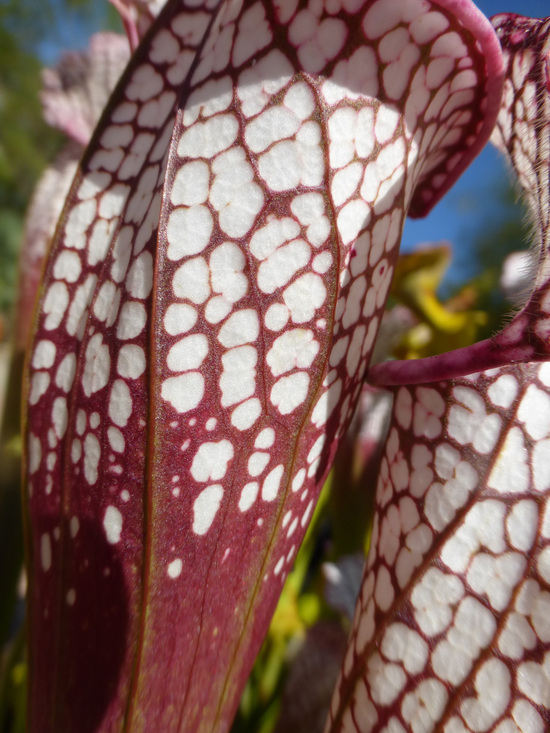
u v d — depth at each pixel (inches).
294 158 4.0
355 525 9.4
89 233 4.4
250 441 4.1
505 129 4.7
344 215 4.1
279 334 4.1
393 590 4.5
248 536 4.3
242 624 4.5
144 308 4.0
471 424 4.3
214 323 4.0
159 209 3.9
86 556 4.2
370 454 9.3
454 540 4.3
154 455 4.0
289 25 3.9
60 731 4.3
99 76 7.7
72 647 4.3
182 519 4.1
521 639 4.1
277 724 8.0
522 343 4.0
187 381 4.0
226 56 3.9
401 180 4.3
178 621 4.2
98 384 4.1
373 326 4.6
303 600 9.6
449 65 4.3
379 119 4.1
